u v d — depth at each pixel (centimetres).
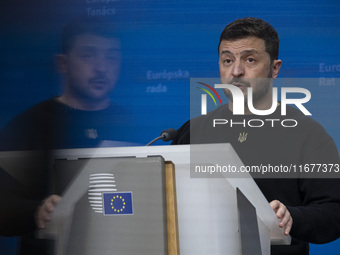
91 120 584
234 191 238
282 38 593
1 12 625
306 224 309
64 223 240
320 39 590
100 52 595
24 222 262
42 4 623
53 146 525
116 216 233
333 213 337
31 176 272
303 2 593
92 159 239
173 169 234
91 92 588
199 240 238
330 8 591
